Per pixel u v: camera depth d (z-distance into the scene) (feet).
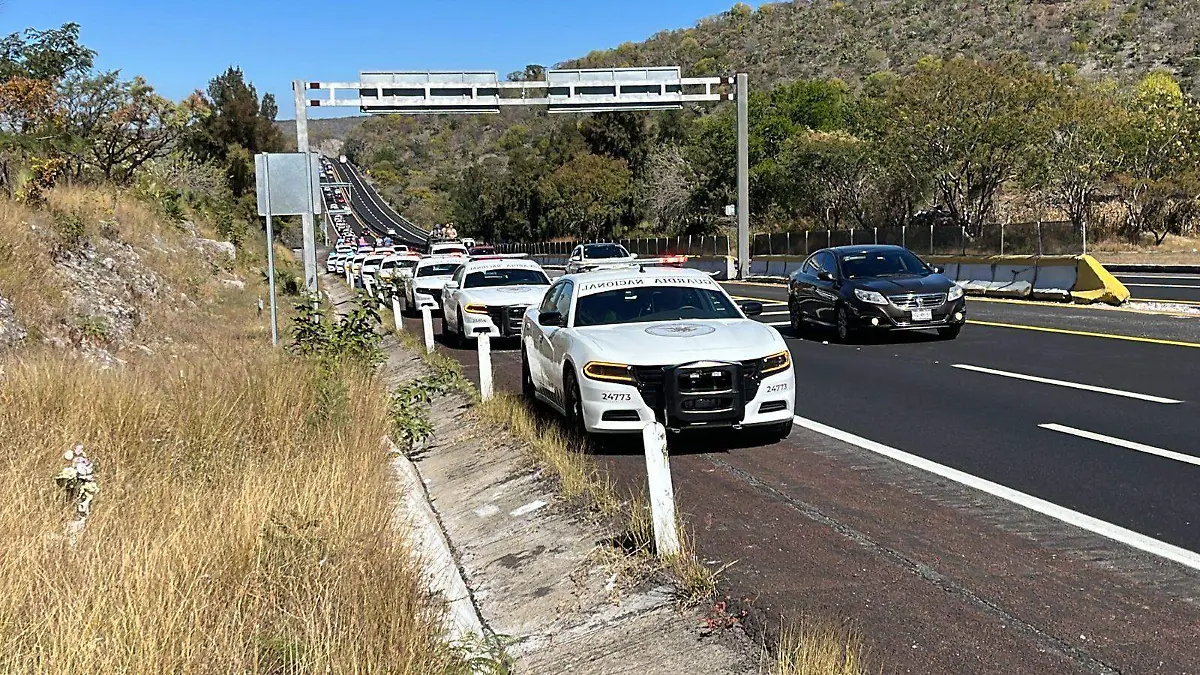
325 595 16.75
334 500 21.94
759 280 132.67
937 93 135.74
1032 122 133.39
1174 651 15.26
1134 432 30.22
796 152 180.04
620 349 29.86
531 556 21.77
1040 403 35.65
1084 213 139.85
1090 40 395.55
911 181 149.59
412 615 16.76
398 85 112.68
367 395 35.83
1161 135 143.23
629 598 18.17
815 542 21.06
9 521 19.95
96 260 62.80
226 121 211.82
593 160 258.16
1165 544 20.11
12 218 54.19
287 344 49.42
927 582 18.42
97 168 97.09
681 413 28.96
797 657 14.62
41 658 14.30
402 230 444.96
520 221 280.72
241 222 160.66
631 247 206.28
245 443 28.63
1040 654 15.25
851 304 56.90
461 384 44.21
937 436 31.17
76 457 23.32
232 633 15.52
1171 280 90.07
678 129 270.87
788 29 538.06
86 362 35.78
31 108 84.89
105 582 16.83
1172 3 406.62
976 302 80.43
